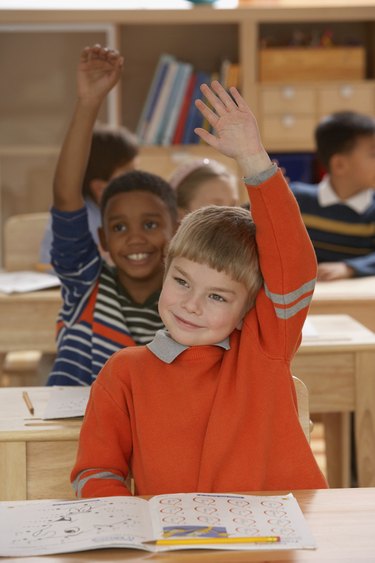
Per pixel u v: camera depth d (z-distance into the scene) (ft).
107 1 20.95
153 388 6.36
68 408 7.64
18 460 7.28
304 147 20.27
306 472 6.25
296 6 19.85
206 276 6.30
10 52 20.17
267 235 6.25
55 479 7.33
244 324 6.49
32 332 13.14
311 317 11.36
